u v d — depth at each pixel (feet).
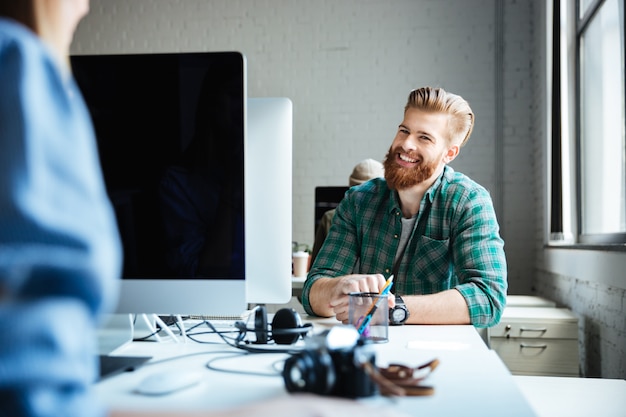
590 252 8.05
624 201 7.74
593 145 9.73
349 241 5.92
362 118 16.30
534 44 14.87
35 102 1.07
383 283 4.25
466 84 15.67
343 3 16.42
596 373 8.12
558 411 3.57
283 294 3.93
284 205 3.94
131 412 1.37
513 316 8.02
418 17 16.02
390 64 16.17
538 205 14.21
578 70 10.41
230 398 2.16
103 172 3.17
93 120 3.18
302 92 16.58
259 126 3.93
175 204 3.14
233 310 3.09
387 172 5.57
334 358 2.08
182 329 3.59
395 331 3.93
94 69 3.19
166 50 17.17
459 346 3.29
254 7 16.83
